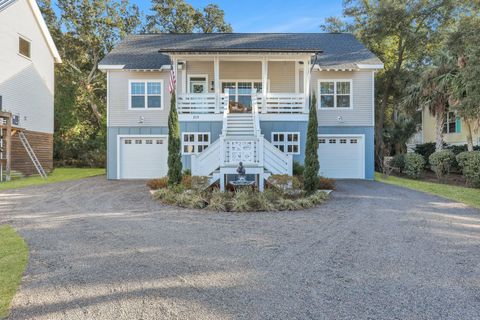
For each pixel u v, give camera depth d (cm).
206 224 729
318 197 1001
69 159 2892
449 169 1678
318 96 1722
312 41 1948
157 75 1709
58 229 676
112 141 1708
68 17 2858
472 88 1267
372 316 326
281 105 1552
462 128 2142
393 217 797
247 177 1178
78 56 2969
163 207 933
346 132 1719
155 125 1709
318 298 364
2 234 633
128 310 336
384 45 2661
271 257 504
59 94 2745
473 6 1555
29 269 449
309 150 1080
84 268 454
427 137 2550
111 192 1218
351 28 2747
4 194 1162
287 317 322
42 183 1490
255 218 793
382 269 453
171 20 3183
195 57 1529
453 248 550
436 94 1795
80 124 2995
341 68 1670
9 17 1744
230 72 1794
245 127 1421
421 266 465
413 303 354
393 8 2288
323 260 490
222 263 477
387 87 2598
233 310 336
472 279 419
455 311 337
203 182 1077
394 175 1936
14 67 1789
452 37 1399
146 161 1725
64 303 351
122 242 582
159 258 497
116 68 1666
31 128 1950
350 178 1722
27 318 320
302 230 674
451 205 952
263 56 1505
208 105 1558
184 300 358
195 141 1570
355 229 681
